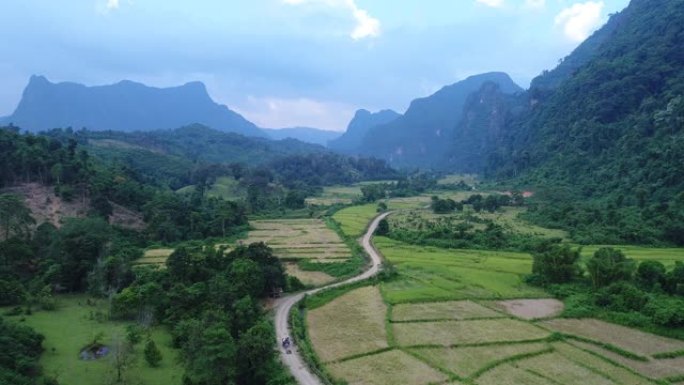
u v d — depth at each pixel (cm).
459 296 8394
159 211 13212
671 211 12538
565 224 14075
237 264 8269
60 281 8675
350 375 5591
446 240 12925
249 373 5653
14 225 9812
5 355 5459
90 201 12619
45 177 12812
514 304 8112
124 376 5647
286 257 11269
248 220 16638
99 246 9338
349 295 8644
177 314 7256
